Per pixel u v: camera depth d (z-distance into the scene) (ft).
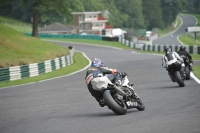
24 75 286.25
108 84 113.80
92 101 151.02
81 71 317.01
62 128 97.40
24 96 182.19
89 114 119.34
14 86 234.58
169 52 189.67
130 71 289.74
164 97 150.61
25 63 354.95
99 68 115.85
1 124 110.73
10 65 335.26
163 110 118.52
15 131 97.86
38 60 388.37
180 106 125.70
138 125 94.58
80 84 220.23
